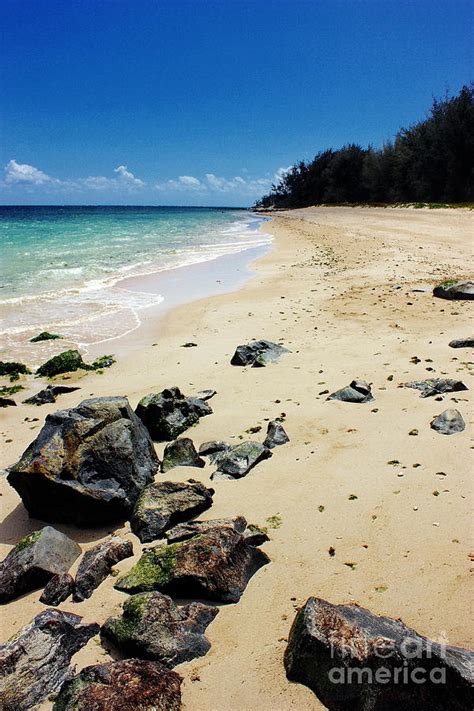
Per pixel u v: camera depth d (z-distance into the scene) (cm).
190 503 566
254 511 561
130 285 2034
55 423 648
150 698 343
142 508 565
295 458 661
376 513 536
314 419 765
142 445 668
